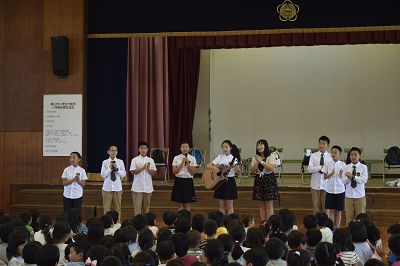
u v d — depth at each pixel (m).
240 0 9.26
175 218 5.11
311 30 9.05
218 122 12.43
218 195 7.52
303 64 12.27
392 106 11.95
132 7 9.53
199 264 3.07
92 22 9.66
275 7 9.17
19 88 9.59
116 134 9.74
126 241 3.99
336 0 9.02
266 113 12.33
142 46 10.43
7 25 9.62
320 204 7.57
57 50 9.30
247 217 5.24
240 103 12.38
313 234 4.03
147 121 10.49
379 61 12.02
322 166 7.30
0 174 9.61
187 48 10.47
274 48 12.34
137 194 7.89
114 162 8.01
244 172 11.63
